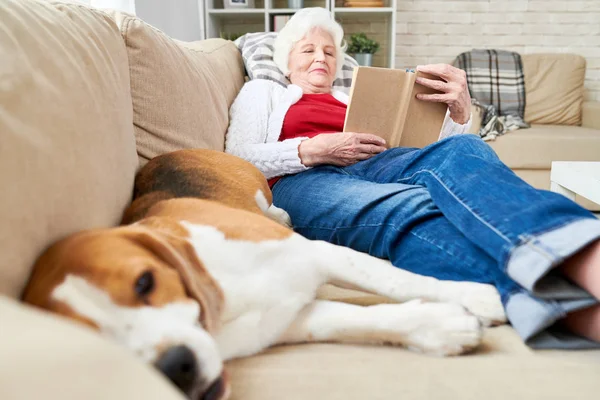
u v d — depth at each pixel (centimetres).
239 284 86
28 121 74
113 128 103
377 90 151
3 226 64
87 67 98
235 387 73
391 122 155
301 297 92
